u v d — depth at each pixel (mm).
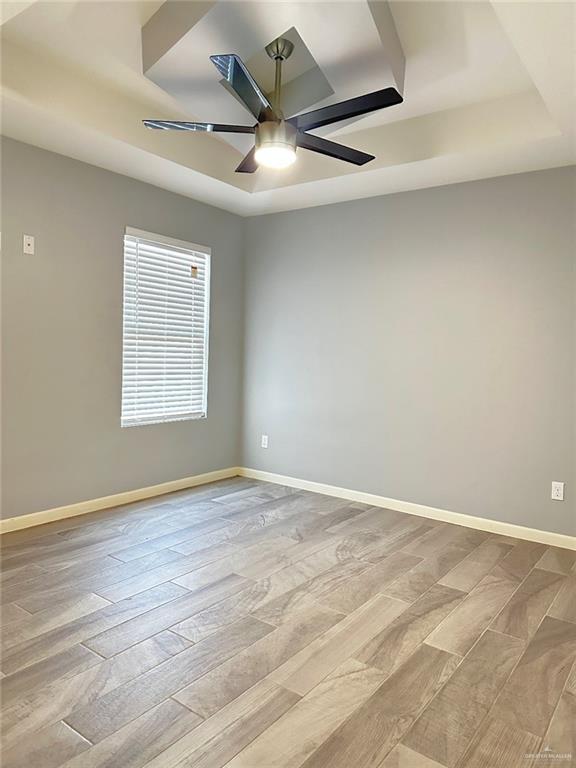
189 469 4617
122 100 3211
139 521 3633
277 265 4812
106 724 1666
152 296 4188
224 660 2031
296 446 4730
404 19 2377
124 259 3930
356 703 1803
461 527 3754
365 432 4301
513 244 3572
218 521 3703
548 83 2355
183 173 3789
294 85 2930
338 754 1570
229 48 2373
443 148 3273
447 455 3881
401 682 1926
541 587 2758
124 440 4020
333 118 2396
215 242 4707
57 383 3539
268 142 2461
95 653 2049
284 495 4453
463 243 3773
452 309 3836
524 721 1735
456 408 3838
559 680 1960
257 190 4184
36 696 1787
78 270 3611
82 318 3660
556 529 3441
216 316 4789
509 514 3619
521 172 3523
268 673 1958
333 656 2080
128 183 3889
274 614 2400
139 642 2135
